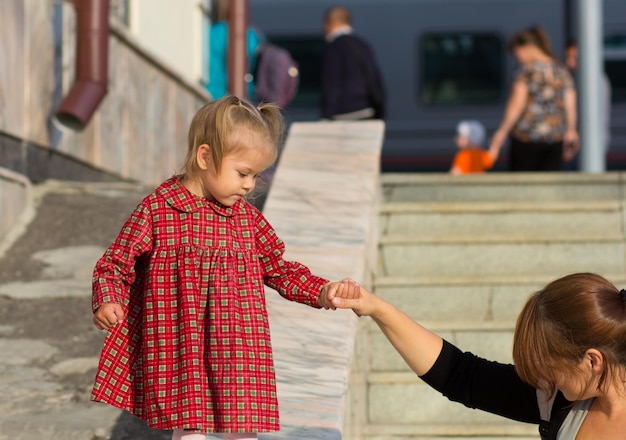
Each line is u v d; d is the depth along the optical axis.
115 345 3.72
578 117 13.45
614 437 3.19
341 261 5.97
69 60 9.23
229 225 3.79
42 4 8.80
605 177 8.91
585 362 3.12
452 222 8.32
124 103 10.82
